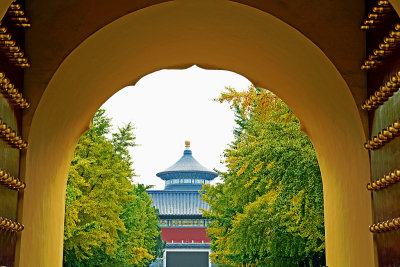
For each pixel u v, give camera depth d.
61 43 7.39
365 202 7.14
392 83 6.11
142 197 44.91
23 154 7.11
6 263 6.54
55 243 9.09
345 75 7.28
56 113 8.18
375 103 6.86
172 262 68.31
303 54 7.88
